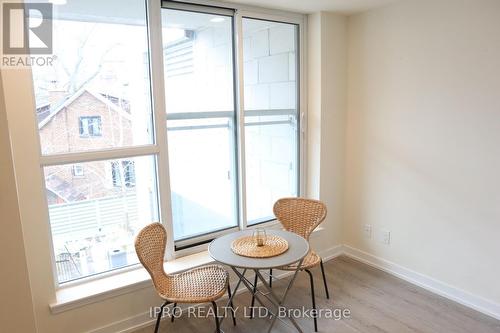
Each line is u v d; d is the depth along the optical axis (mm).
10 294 1713
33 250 2109
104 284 2412
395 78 2977
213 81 2904
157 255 2314
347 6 2977
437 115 2719
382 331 2418
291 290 2982
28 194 2062
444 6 2574
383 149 3154
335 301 2795
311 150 3441
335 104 3367
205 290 2195
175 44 2660
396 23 2908
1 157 1614
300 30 3270
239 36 2918
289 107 3412
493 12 2326
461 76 2539
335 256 3621
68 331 2254
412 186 2965
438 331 2400
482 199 2527
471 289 2664
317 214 2848
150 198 2672
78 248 2420
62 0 2154
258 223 3344
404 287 2988
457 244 2713
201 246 2943
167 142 2645
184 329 2494
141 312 2508
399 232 3119
